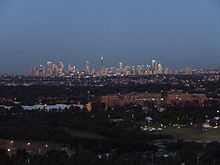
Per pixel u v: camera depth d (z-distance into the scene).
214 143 192.25
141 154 183.75
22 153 174.50
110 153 178.12
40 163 157.00
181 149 189.25
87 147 190.88
